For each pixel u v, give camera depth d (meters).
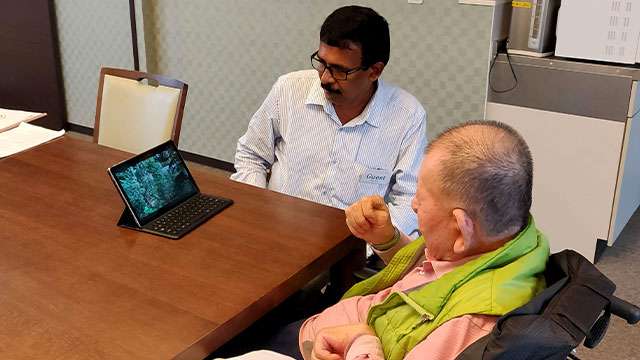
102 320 1.12
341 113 1.83
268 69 3.50
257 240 1.42
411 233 1.78
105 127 2.29
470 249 1.08
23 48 4.29
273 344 1.42
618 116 2.56
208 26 3.62
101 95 2.29
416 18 2.91
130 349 1.04
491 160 1.00
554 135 2.72
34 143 1.95
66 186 1.66
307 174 1.88
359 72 1.69
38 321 1.11
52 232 1.42
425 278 1.17
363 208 1.39
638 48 2.48
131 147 2.24
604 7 2.49
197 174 1.78
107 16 3.94
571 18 2.57
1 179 1.70
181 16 3.71
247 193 1.66
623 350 2.26
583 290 0.96
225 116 3.75
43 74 4.32
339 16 1.66
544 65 2.66
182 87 2.15
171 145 1.62
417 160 1.83
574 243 2.81
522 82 2.74
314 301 1.64
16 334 1.08
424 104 3.02
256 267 1.30
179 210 1.53
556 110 2.69
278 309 1.61
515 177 1.00
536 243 1.07
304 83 1.88
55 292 1.20
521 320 0.87
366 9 1.69
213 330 1.10
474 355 0.86
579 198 2.74
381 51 1.70
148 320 1.12
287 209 1.58
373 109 1.81
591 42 2.56
